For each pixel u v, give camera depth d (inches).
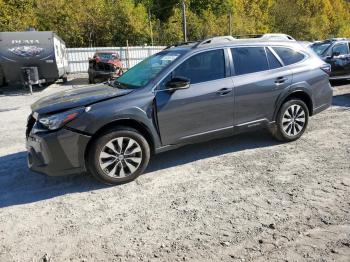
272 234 128.1
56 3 1512.1
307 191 161.0
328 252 116.3
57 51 687.7
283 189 164.6
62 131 164.2
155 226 138.3
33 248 127.8
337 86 486.3
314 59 239.1
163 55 213.0
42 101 190.4
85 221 145.3
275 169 189.5
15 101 529.0
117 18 1656.0
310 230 129.4
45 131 166.2
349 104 355.6
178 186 174.2
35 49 625.9
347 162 194.4
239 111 207.6
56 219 148.3
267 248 120.1
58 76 676.7
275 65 221.5
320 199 152.8
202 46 201.5
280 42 229.6
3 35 611.5
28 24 1315.2
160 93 184.7
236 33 2380.7
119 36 1670.8
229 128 207.3
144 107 179.2
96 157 170.7
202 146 233.1
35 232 138.7
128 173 179.9
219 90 198.2
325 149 217.6
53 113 168.6
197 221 140.1
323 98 241.3
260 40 222.7
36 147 169.5
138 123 180.5
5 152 246.4
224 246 122.4
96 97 178.1
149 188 173.6
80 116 166.6
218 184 174.1
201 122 196.5
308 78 229.9
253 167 193.8
